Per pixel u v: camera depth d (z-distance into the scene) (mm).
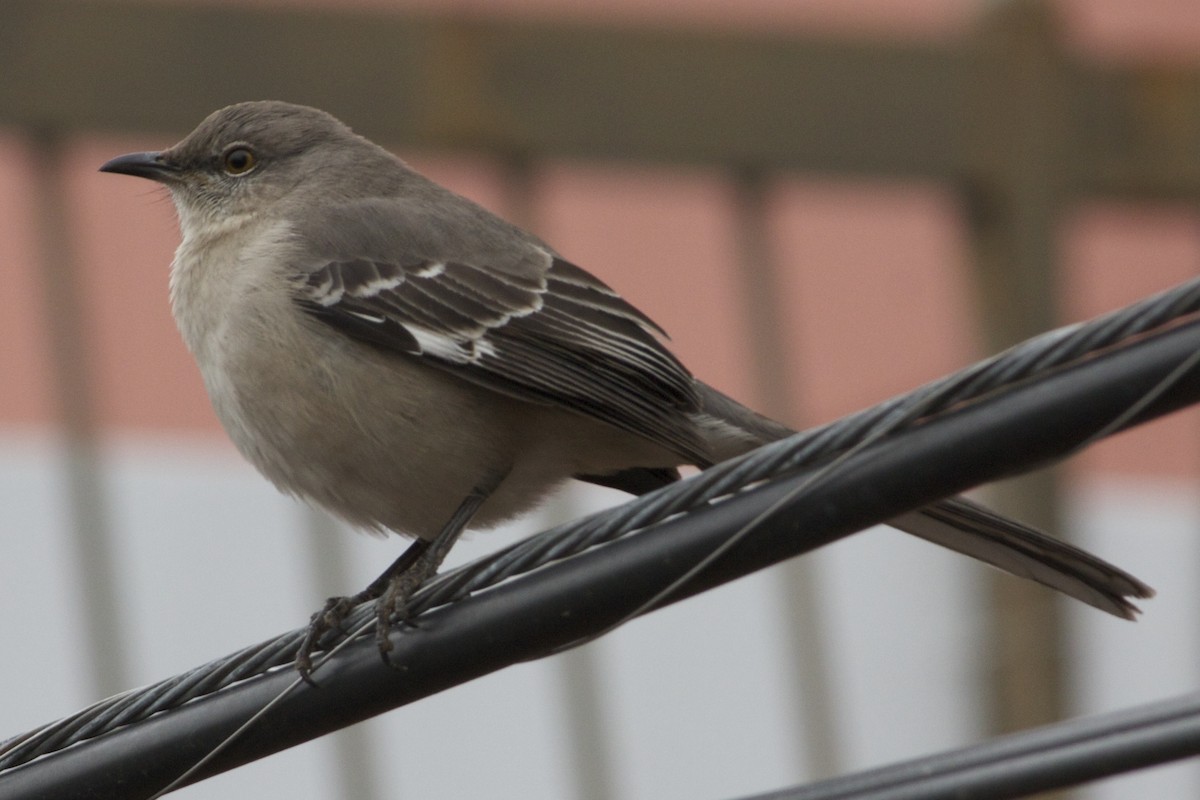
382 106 14227
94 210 13922
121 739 6285
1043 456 5199
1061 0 17219
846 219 16125
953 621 14180
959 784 6094
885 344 16000
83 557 12672
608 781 13523
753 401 15289
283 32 14023
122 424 13820
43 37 13328
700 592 5770
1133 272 16906
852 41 15633
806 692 13992
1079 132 16172
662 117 14969
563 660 13664
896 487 5359
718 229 15672
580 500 13445
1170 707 5887
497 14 14633
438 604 6074
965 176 15789
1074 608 14094
